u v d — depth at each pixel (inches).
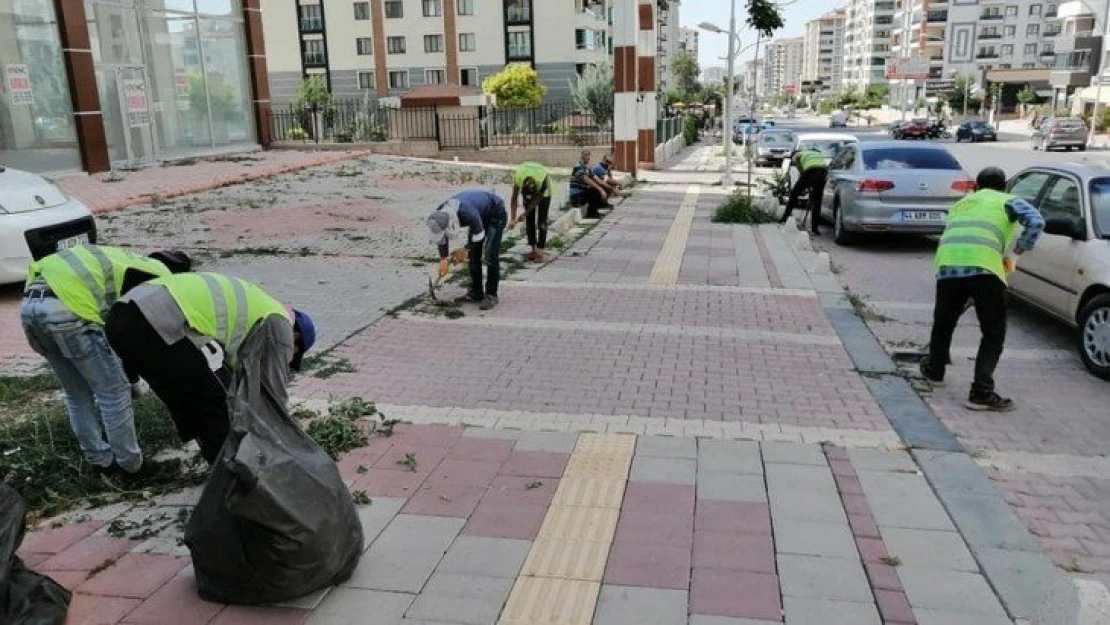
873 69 5949.8
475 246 331.3
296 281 381.1
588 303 346.6
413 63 2484.0
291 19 2527.1
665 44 4185.5
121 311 154.9
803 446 201.2
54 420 209.0
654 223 593.6
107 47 741.9
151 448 194.2
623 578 144.5
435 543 156.0
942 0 4471.0
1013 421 224.7
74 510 169.6
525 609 135.9
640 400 232.7
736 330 307.3
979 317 231.9
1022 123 3053.6
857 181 493.7
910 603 138.0
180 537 158.4
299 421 212.7
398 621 132.8
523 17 2402.8
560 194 679.1
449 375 253.9
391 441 202.4
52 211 354.6
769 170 1177.4
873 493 177.0
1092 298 273.0
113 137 754.8
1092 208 286.5
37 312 164.6
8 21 647.8
